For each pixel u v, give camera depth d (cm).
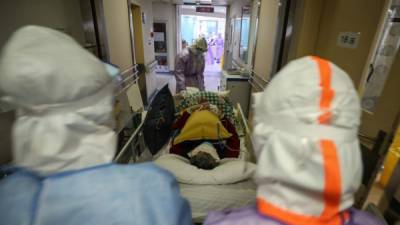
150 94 446
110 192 43
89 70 44
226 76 336
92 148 46
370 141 79
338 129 40
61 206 41
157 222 41
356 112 42
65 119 42
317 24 167
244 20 411
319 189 38
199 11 721
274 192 42
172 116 180
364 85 110
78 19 162
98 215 41
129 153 125
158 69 710
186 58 308
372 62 109
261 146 45
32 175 44
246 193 104
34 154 42
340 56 138
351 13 129
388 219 67
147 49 440
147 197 44
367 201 70
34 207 41
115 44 227
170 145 158
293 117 40
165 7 653
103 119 48
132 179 46
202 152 138
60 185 42
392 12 101
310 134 39
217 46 863
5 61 41
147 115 156
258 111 49
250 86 317
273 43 218
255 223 43
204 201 101
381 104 88
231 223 45
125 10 268
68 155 43
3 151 71
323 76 41
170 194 47
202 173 111
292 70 45
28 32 43
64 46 44
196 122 156
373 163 74
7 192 42
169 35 681
